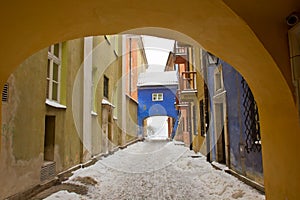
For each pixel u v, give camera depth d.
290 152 1.79
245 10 1.56
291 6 1.54
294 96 1.62
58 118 6.49
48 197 4.55
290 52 1.56
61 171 6.57
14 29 1.89
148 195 5.12
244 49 1.86
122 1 1.73
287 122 1.81
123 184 6.18
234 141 6.18
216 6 1.59
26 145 4.64
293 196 1.77
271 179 2.14
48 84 6.36
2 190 3.87
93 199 4.83
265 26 1.58
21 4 1.69
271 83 1.85
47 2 1.71
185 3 1.67
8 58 2.13
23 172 4.50
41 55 5.30
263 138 2.29
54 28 2.04
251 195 4.25
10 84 4.14
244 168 5.48
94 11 1.86
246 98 5.27
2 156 3.89
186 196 4.95
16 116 4.31
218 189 5.14
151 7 1.79
